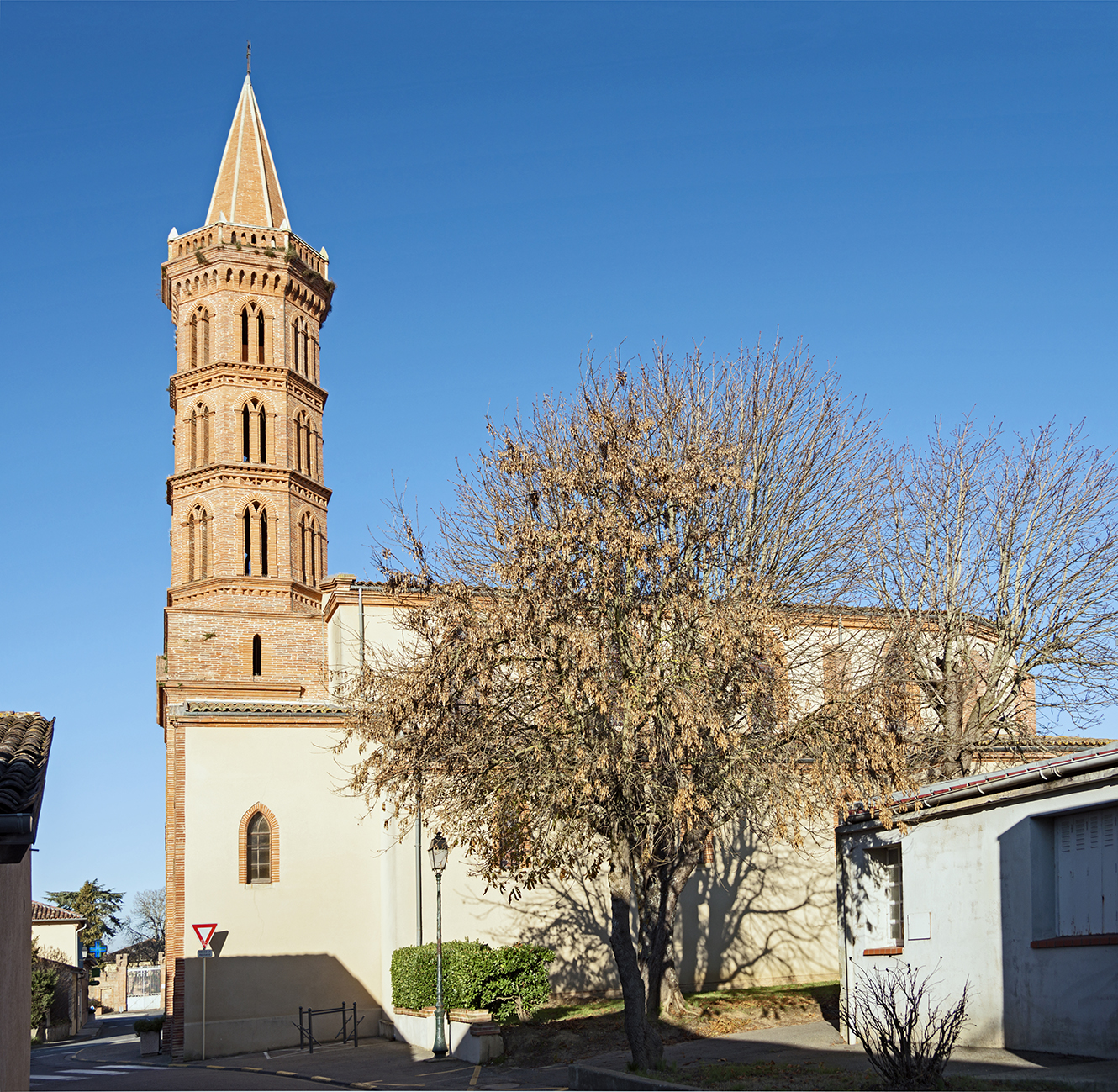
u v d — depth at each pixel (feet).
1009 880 54.39
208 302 170.91
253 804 101.91
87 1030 204.33
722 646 56.13
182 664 152.66
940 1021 57.16
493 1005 87.45
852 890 67.67
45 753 37.73
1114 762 47.83
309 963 100.48
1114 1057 46.93
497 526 61.31
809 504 83.66
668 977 81.25
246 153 182.09
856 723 58.34
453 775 59.82
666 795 57.06
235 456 164.45
